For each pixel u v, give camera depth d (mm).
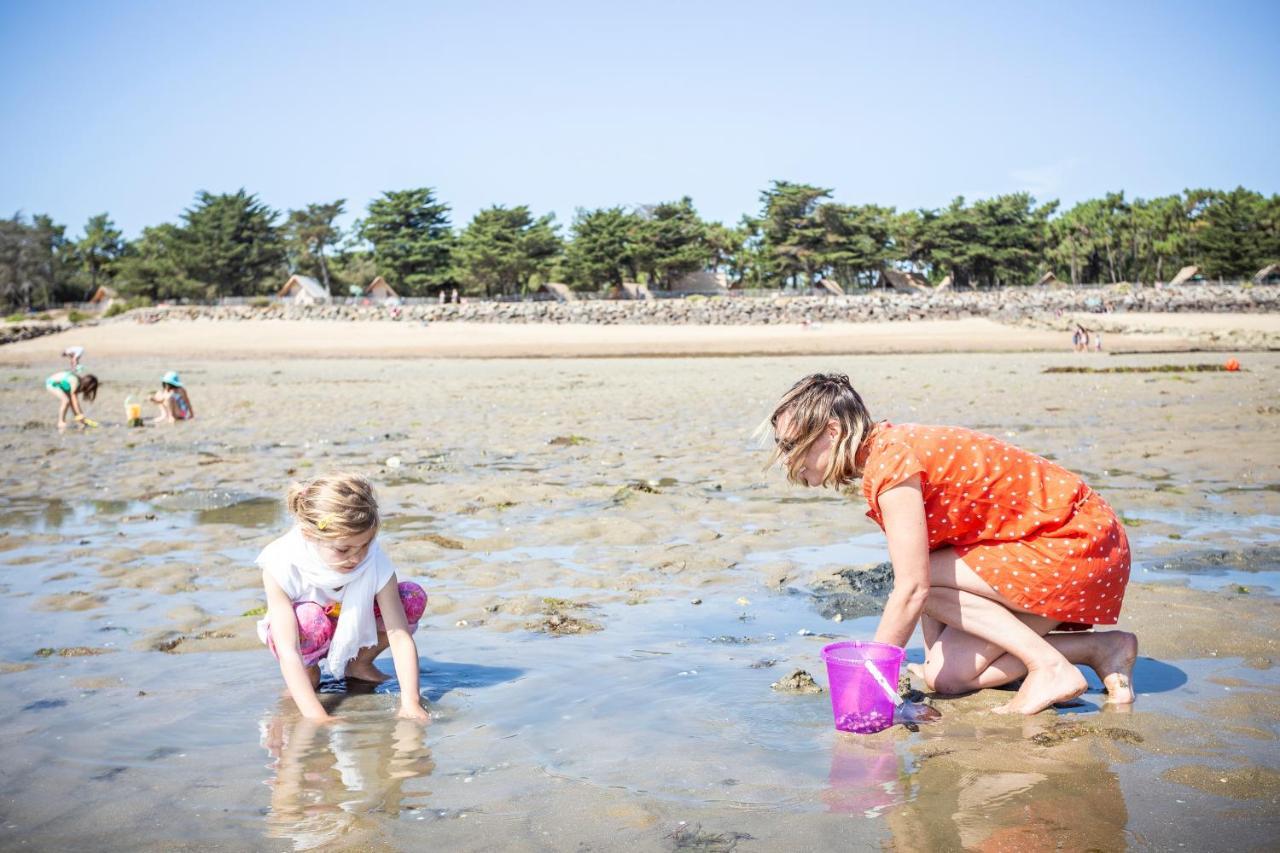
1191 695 3291
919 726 3115
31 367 40188
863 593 4785
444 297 95625
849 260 100250
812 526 6418
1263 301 70375
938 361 32250
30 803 2633
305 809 2572
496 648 4055
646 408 16062
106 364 41188
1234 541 5535
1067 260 119688
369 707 3414
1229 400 15102
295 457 10484
